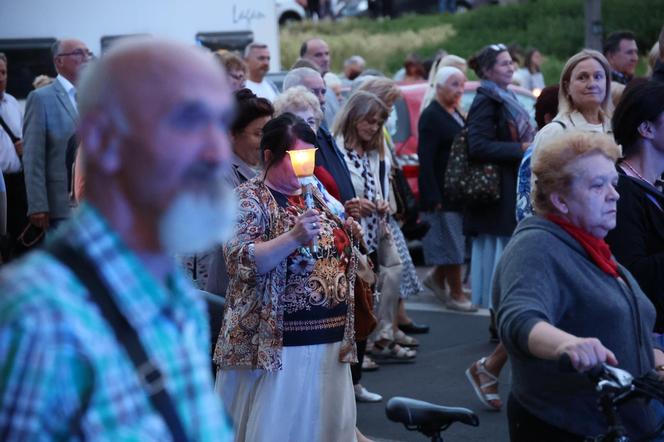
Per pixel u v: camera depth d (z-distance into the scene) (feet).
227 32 41.55
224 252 13.64
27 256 5.26
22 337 4.83
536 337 9.11
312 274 13.91
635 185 13.11
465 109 37.73
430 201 28.27
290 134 13.92
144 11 40.22
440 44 88.33
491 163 24.67
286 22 99.60
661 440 10.25
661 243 13.11
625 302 10.39
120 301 5.21
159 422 5.23
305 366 13.85
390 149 23.62
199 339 5.71
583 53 18.75
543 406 10.27
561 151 10.36
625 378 8.32
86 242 5.25
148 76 5.28
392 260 22.93
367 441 17.51
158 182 5.30
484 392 20.44
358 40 90.99
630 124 13.99
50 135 25.20
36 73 39.14
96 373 4.99
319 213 14.26
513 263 10.16
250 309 13.58
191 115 5.30
